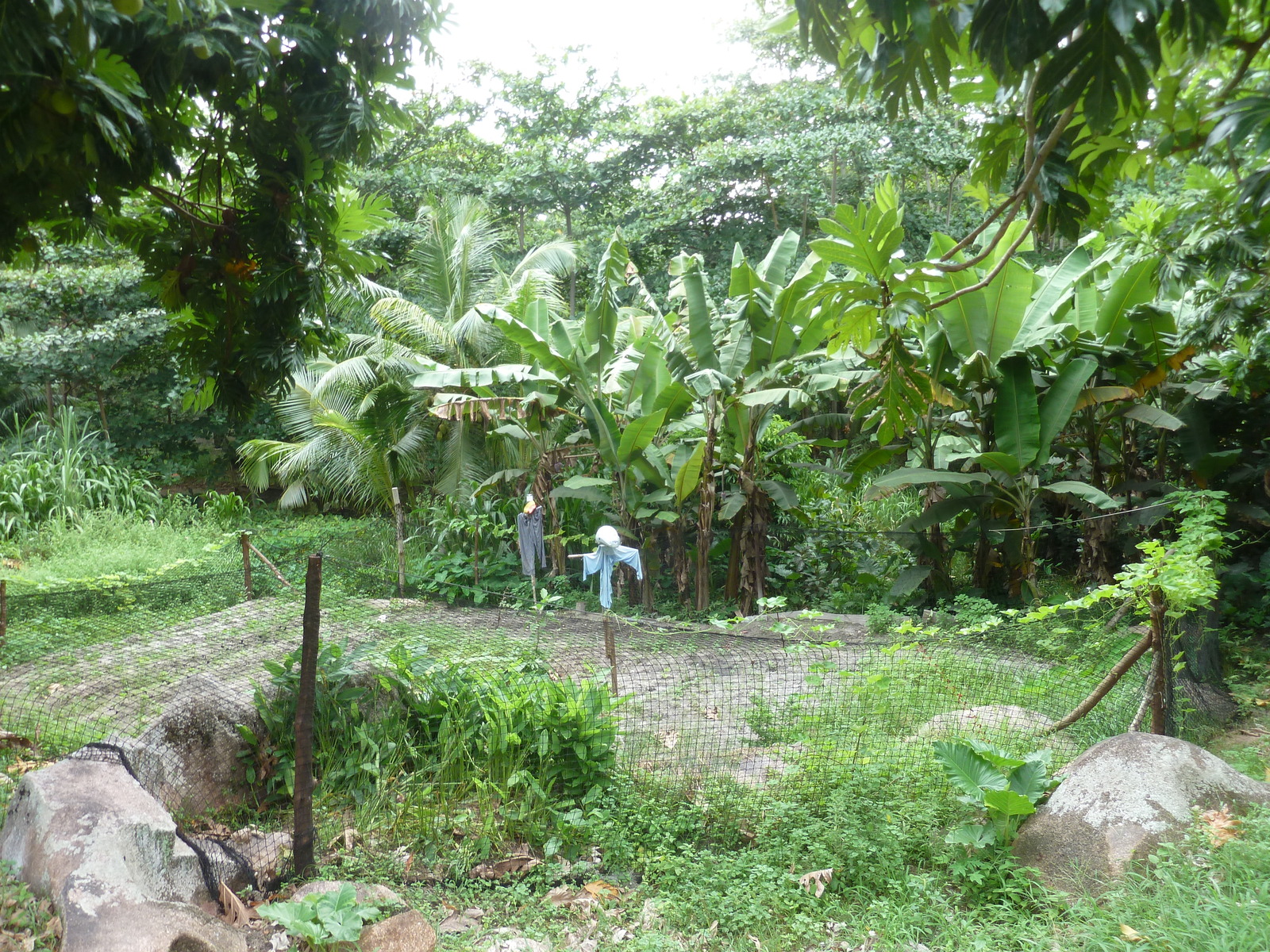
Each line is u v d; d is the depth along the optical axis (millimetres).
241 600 9047
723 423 10938
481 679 5695
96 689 5672
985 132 3977
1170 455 10734
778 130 21594
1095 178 3695
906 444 10391
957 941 3564
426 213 17438
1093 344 9648
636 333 13336
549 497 11742
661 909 3920
